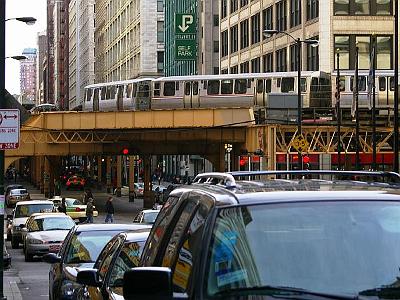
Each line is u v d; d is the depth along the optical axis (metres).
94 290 11.02
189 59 119.12
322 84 66.69
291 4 82.00
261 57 90.25
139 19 141.25
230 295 5.39
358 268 5.45
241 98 69.25
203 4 122.00
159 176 145.25
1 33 20.14
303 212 5.75
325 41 74.69
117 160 113.12
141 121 62.75
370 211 5.78
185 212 6.78
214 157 74.38
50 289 16.44
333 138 60.16
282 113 58.53
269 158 57.59
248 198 5.85
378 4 75.38
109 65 177.62
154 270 5.33
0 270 19.91
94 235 16.22
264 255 5.51
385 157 67.94
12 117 19.39
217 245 5.58
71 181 127.81
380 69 74.62
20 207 46.19
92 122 63.69
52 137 66.50
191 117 62.25
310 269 5.45
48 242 34.88
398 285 5.36
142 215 32.78
